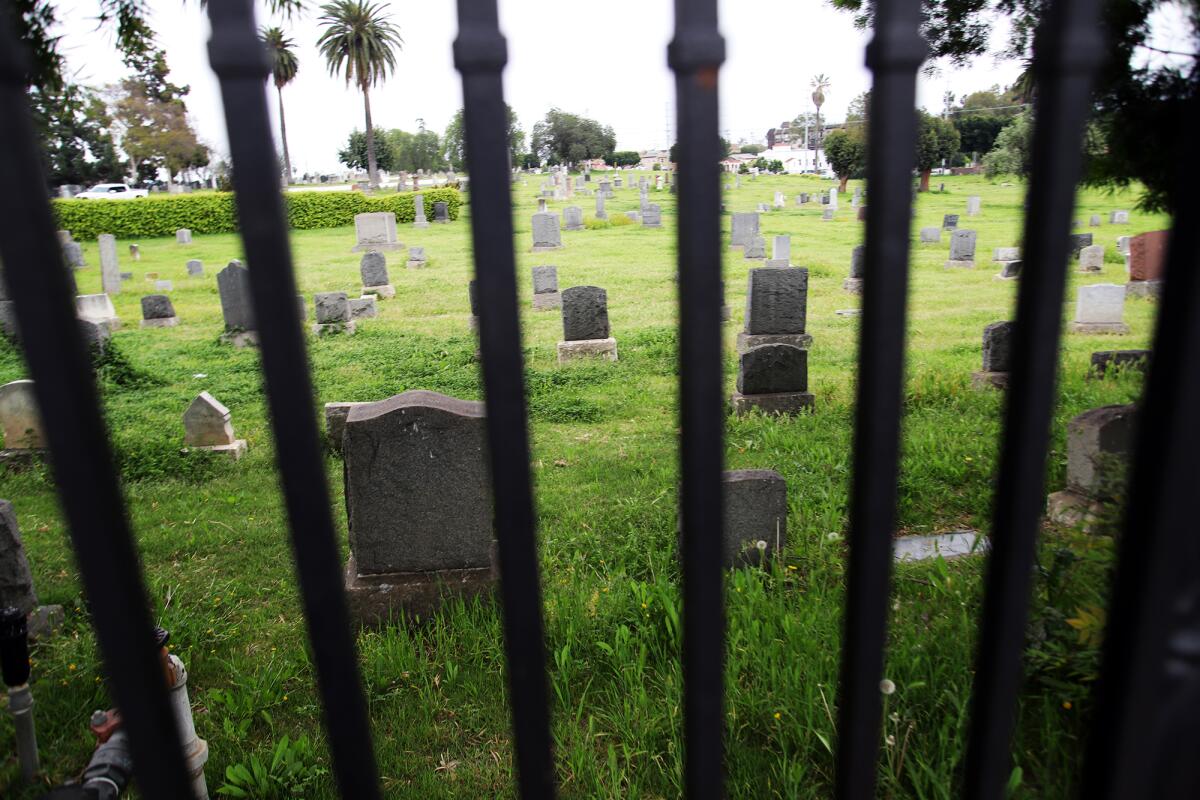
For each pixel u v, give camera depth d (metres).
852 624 1.25
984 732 1.30
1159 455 1.14
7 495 7.34
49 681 4.08
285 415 1.05
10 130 0.95
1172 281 1.11
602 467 7.30
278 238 1.01
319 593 1.12
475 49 1.00
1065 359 10.16
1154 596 1.17
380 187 57.03
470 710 3.83
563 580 5.01
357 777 1.21
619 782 3.21
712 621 1.19
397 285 19.77
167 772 1.15
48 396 1.01
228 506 6.93
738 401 8.80
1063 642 3.21
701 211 1.07
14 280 0.97
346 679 1.16
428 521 4.73
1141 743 1.22
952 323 13.66
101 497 1.05
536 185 53.31
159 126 56.09
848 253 23.66
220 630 4.72
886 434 1.16
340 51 49.69
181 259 27.58
